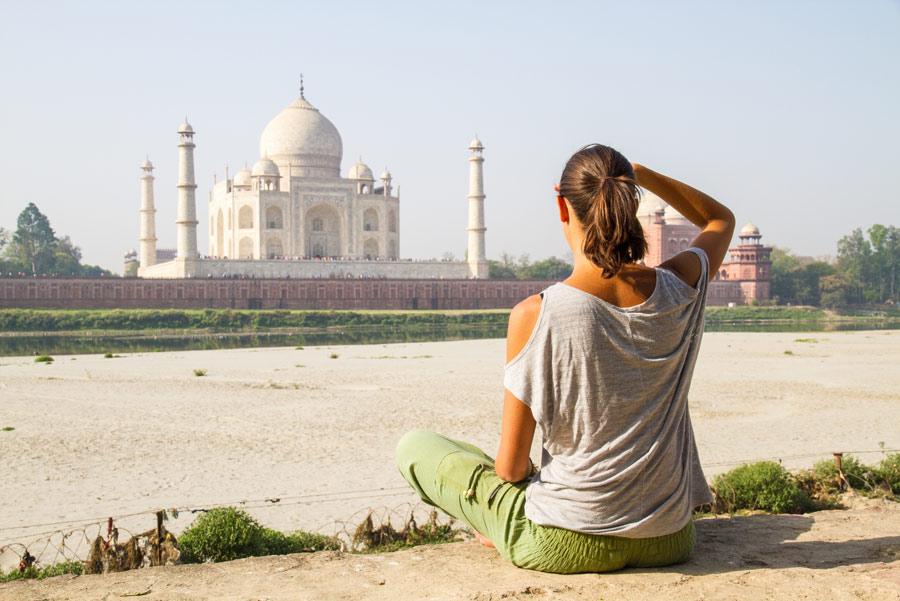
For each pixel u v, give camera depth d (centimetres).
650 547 337
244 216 9369
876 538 415
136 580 371
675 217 10938
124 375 3494
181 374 3534
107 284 8056
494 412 2402
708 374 3378
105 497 1454
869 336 5984
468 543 412
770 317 9931
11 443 1936
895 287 13025
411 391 2894
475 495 365
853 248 13288
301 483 1534
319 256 9738
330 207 9606
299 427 2155
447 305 9425
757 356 4262
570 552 333
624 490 322
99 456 1795
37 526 1221
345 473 1617
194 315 7719
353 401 2642
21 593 359
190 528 1031
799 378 3219
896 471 1241
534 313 317
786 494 1075
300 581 363
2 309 7519
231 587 359
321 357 4441
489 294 9638
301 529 1228
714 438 1934
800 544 402
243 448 1878
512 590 325
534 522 339
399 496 1419
